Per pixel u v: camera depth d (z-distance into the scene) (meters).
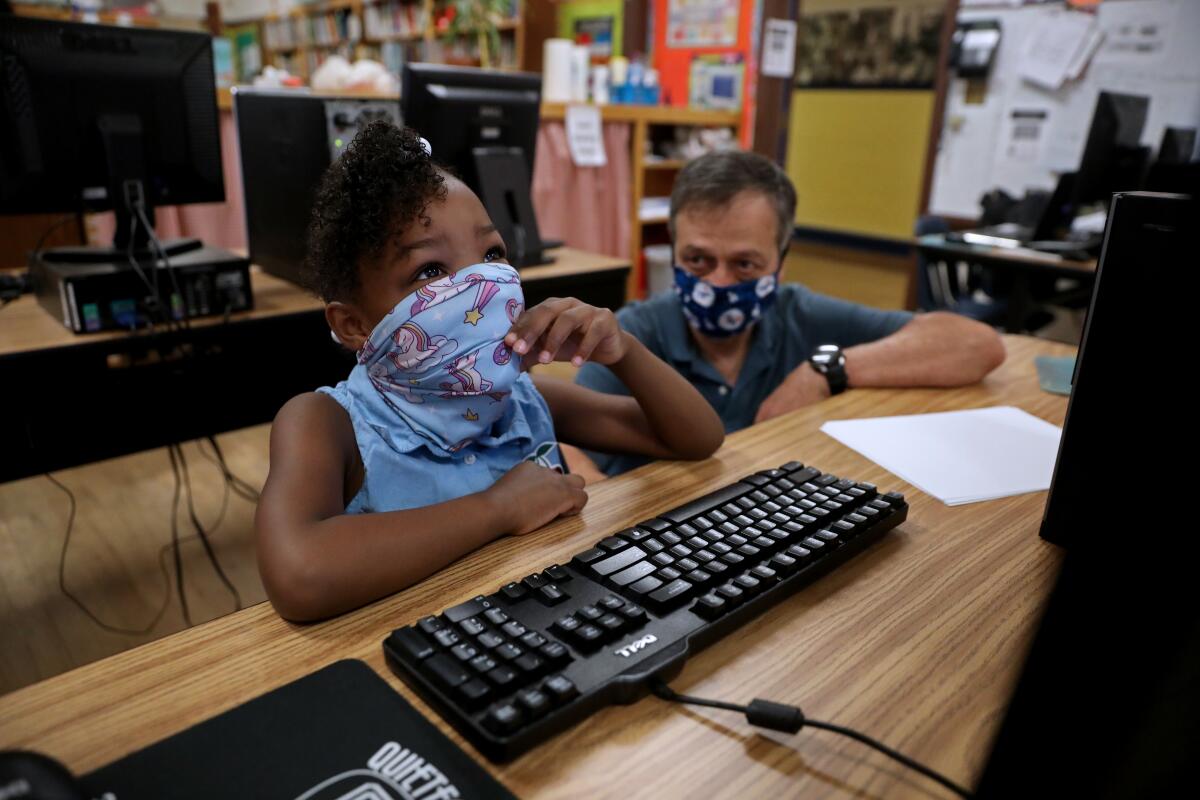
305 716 0.48
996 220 4.05
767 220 1.26
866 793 0.44
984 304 3.36
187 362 1.73
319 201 0.75
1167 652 0.39
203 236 2.71
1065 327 4.16
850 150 5.98
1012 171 5.11
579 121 3.50
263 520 0.63
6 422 1.52
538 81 2.43
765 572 0.62
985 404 1.13
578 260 2.54
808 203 6.38
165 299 1.69
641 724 0.49
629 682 0.50
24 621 1.95
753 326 1.42
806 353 1.45
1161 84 4.40
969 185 5.35
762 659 0.56
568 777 0.45
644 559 0.64
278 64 8.12
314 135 1.88
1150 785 0.36
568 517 0.76
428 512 0.68
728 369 1.44
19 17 1.62
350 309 0.74
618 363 0.87
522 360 0.78
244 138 2.10
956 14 4.96
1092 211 3.86
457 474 0.80
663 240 4.38
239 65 8.61
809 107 6.18
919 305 3.27
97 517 2.43
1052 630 0.44
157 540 2.31
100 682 0.53
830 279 5.68
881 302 5.15
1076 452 0.69
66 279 1.57
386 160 0.69
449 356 0.71
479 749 0.46
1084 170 3.00
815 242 6.39
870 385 1.19
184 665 0.54
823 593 0.64
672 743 0.48
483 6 4.92
